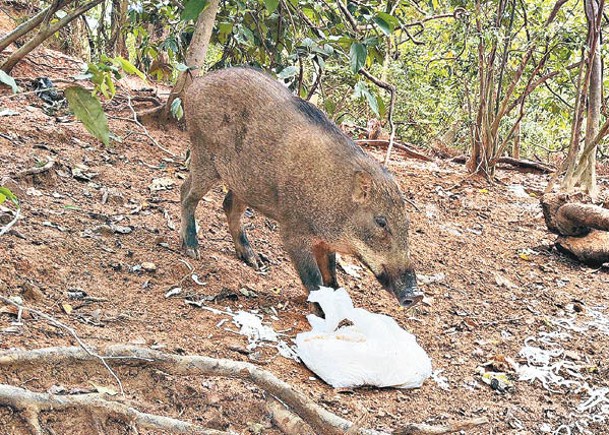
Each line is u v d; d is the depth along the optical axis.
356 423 3.68
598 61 8.46
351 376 4.02
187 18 3.05
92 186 5.73
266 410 3.52
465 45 8.85
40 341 3.46
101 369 3.38
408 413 3.96
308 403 3.08
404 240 4.48
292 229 4.72
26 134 6.12
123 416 2.95
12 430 2.79
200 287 4.70
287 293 5.09
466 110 11.79
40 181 5.41
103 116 2.37
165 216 5.61
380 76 10.67
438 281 6.01
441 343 4.97
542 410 4.33
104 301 4.17
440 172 9.00
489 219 7.70
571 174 8.43
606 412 4.39
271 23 7.14
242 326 4.29
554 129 12.55
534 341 5.21
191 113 5.09
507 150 12.53
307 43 5.98
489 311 5.63
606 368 4.93
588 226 6.78
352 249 4.59
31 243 4.47
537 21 9.39
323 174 4.55
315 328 4.34
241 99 4.85
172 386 3.47
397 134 11.78
